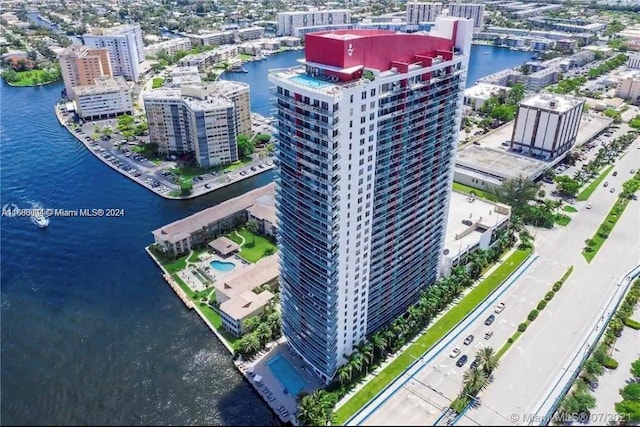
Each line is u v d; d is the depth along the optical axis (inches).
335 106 5044.3
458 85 6722.4
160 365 7165.4
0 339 7559.1
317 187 5570.9
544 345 7308.1
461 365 6973.4
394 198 6427.2
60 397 6628.9
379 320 7253.9
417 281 7780.5
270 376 6914.4
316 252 5964.6
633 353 7214.6
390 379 6752.0
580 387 6466.5
